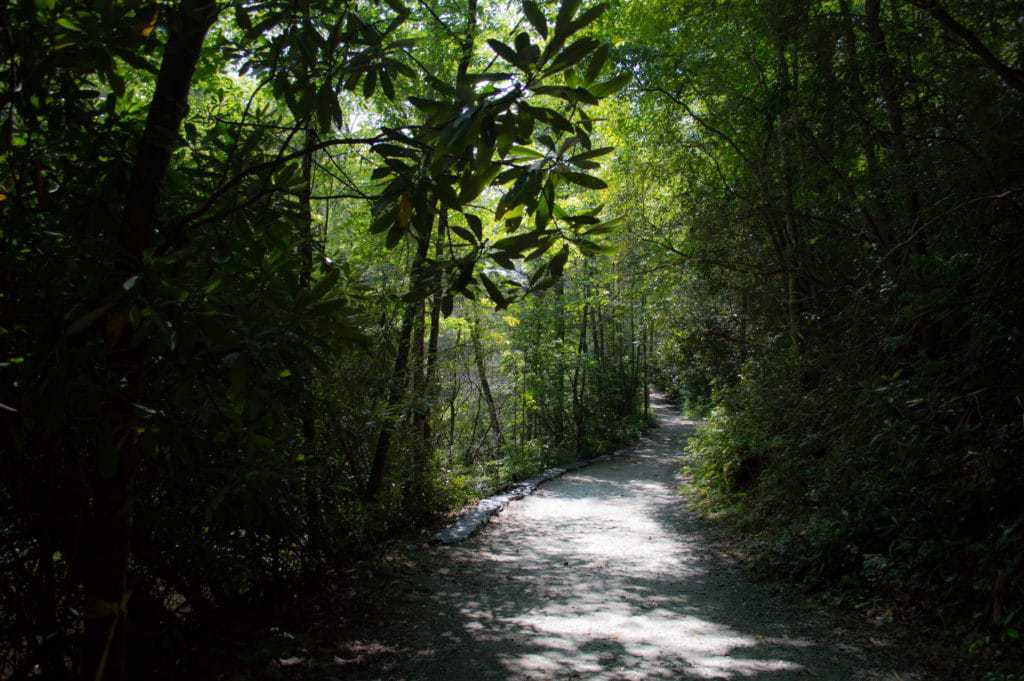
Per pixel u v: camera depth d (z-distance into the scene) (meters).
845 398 6.02
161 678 3.65
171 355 1.87
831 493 6.01
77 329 1.63
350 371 5.73
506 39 7.69
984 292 4.98
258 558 4.54
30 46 1.99
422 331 8.44
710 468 11.24
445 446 11.81
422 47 6.92
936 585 4.74
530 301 16.88
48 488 2.52
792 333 8.67
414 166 1.91
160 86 2.05
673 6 9.14
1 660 2.81
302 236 2.57
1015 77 5.14
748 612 5.34
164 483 3.21
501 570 6.85
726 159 10.23
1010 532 4.35
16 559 2.73
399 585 6.03
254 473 3.23
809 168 8.19
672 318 13.00
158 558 3.55
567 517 10.45
